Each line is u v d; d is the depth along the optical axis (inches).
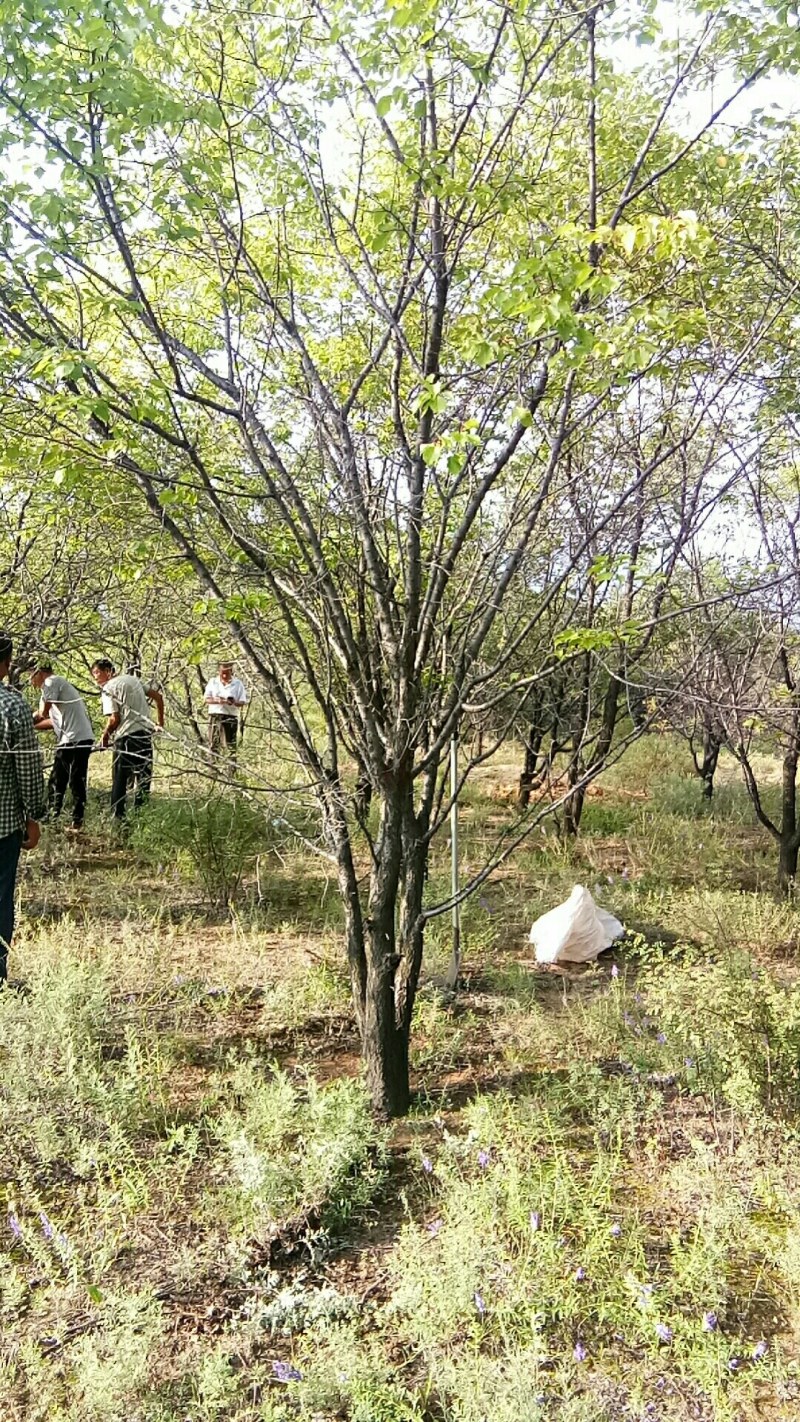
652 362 138.8
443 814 157.1
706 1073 154.6
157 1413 93.9
